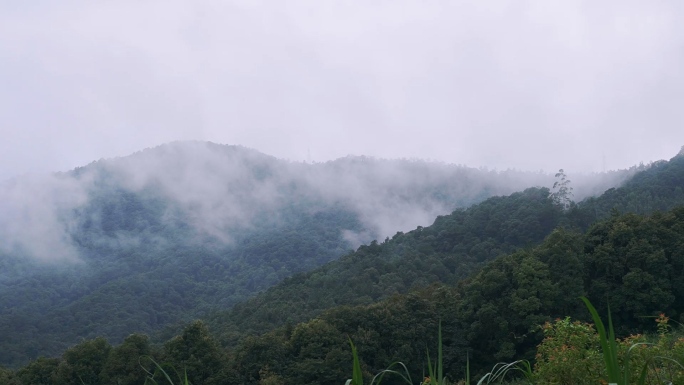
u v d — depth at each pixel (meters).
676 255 27.91
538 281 26.41
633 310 27.16
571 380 7.92
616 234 29.34
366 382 25.73
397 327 28.89
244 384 27.02
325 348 27.52
